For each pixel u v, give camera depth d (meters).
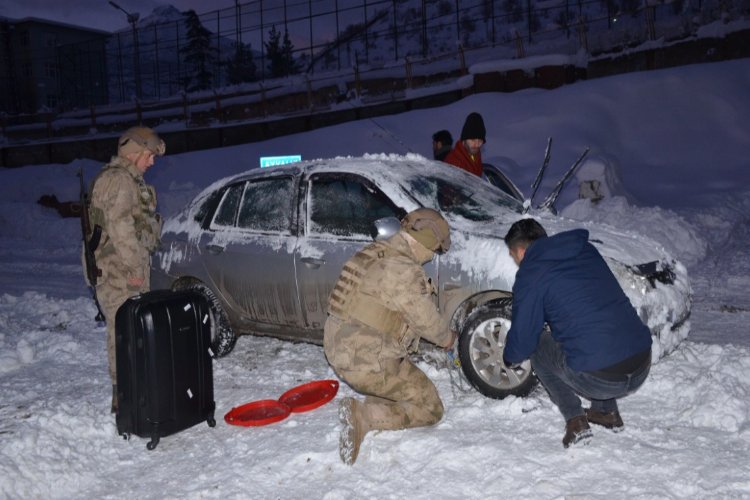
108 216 4.06
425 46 33.22
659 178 14.38
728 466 3.24
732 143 15.45
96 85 57.22
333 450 3.68
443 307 4.38
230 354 5.79
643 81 18.03
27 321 7.43
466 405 4.20
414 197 4.70
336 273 4.72
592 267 3.31
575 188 12.06
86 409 4.41
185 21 43.34
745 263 8.31
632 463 3.30
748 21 18.78
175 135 30.55
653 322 4.06
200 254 5.52
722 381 4.07
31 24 61.84
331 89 27.69
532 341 3.34
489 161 15.02
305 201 5.03
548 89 20.14
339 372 3.57
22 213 16.47
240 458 3.73
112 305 4.22
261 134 28.73
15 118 38.12
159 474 3.64
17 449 3.73
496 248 4.27
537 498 3.05
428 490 3.20
